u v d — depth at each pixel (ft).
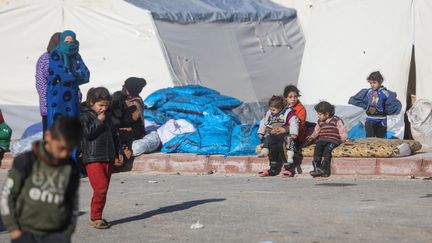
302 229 29.89
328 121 45.44
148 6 70.90
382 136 51.83
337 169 45.09
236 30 76.74
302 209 34.09
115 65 69.10
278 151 45.85
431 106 56.03
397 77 63.52
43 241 19.53
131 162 50.01
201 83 70.38
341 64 67.36
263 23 80.12
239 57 75.41
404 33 63.77
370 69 65.36
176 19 71.31
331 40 68.90
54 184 19.49
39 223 19.49
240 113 71.67
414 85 66.95
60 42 44.91
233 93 72.74
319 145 45.03
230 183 43.52
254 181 44.14
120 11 69.36
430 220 30.91
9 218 19.16
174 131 51.39
